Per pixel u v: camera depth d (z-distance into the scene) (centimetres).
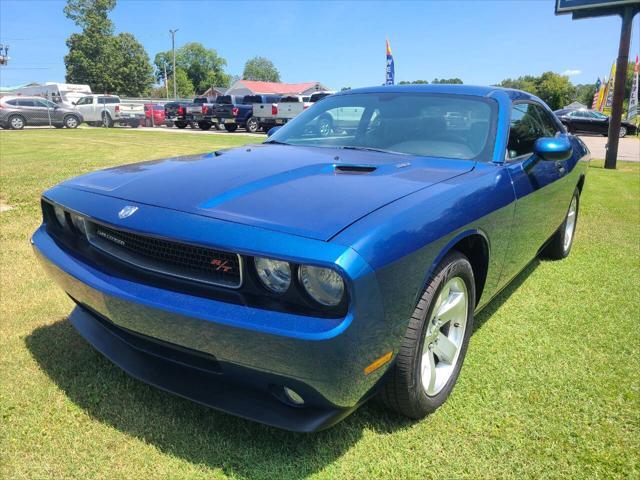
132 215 203
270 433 218
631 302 370
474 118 301
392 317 182
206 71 9650
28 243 471
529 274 431
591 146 2092
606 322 335
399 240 181
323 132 329
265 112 2383
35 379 252
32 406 231
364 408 236
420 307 203
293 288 172
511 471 200
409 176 239
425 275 197
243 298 180
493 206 248
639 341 308
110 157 1077
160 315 187
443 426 225
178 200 205
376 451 209
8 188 700
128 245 211
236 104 2633
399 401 212
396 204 198
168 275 197
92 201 225
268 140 343
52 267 237
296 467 199
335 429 221
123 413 228
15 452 203
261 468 198
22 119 2458
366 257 168
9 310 328
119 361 228
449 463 204
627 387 258
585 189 898
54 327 308
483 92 321
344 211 187
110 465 198
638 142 2397
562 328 326
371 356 178
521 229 296
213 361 195
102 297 205
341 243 167
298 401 190
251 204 196
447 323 241
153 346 212
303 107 2289
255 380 187
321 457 205
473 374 268
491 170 268
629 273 435
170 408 232
